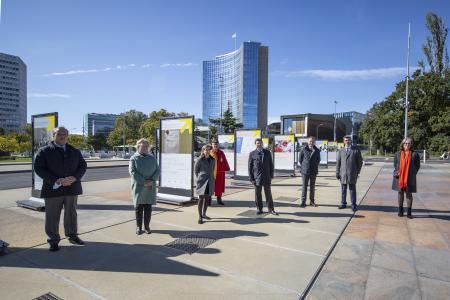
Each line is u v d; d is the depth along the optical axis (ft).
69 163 15.72
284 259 14.58
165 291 11.44
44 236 17.56
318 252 15.53
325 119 313.32
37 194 26.13
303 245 16.56
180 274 12.87
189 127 28.09
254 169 23.66
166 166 29.73
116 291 11.42
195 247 16.14
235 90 362.94
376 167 83.87
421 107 161.58
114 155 196.13
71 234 16.25
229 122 227.81
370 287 11.91
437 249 16.11
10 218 21.66
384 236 18.35
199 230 19.27
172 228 19.69
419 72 161.79
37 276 12.57
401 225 20.86
